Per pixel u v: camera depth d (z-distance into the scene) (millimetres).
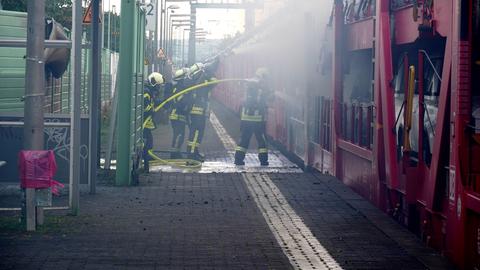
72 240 12180
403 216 13719
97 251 11383
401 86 14266
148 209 15398
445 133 11266
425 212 12289
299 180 20297
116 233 12836
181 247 11812
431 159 11828
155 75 24391
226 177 20969
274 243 12234
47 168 12992
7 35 20125
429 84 12875
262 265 10680
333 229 13523
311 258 11172
